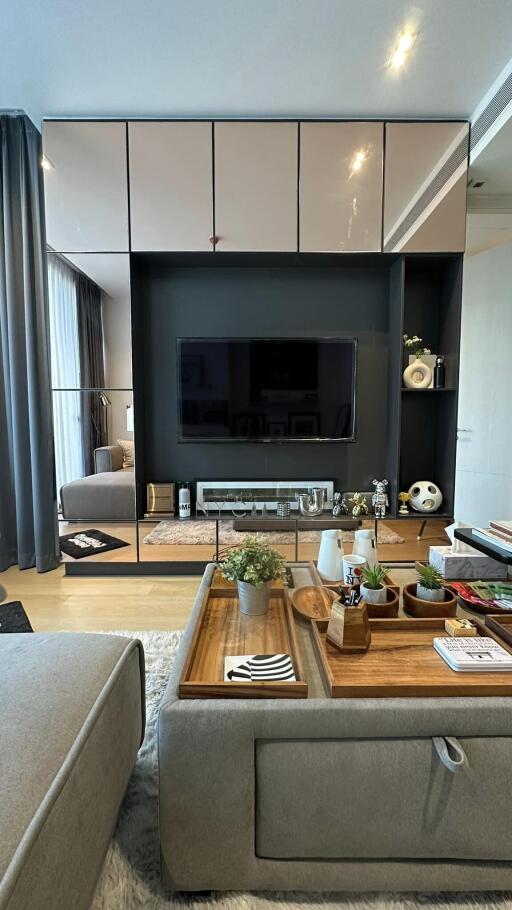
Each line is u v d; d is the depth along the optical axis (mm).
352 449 3291
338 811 933
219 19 2041
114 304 2896
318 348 3145
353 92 2531
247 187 2781
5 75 2383
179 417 3174
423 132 2771
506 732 928
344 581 1511
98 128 2748
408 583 1626
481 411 3713
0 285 2934
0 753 813
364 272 3186
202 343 3125
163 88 2496
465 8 1980
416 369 3061
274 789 933
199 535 3023
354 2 1957
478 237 3846
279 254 2855
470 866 954
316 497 3113
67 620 2332
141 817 1170
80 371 2971
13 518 3133
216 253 2840
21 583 2854
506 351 3502
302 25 2074
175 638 2105
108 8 1977
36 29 2082
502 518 3574
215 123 2746
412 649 1170
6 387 3033
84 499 3016
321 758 924
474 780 924
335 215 2807
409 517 3010
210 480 3277
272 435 3195
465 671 1051
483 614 1369
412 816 931
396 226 2816
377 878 957
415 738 929
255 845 952
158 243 2811
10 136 2842
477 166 2828
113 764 1033
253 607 1393
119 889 997
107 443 2996
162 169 2770
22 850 665
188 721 922
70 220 2803
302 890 979
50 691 989
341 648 1145
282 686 973
